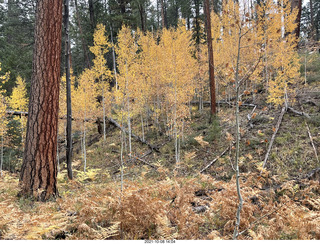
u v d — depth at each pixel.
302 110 8.60
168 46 10.82
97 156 12.63
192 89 11.02
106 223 3.18
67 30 6.06
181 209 3.48
